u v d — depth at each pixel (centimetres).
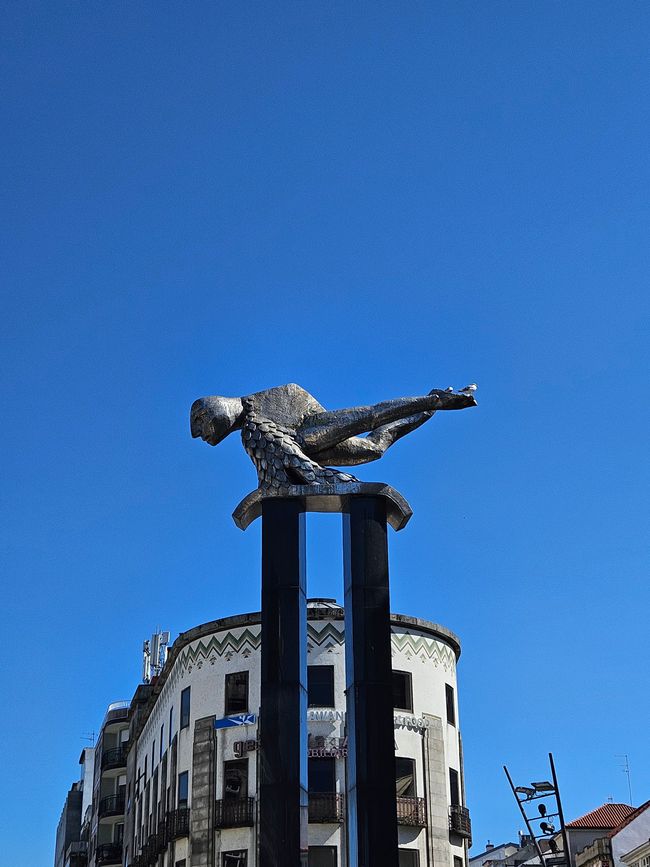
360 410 2339
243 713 4834
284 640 2119
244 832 4678
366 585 2161
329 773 4619
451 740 5016
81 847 9175
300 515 2220
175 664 5284
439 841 4691
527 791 3120
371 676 2106
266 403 2344
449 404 2373
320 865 4516
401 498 2231
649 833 6241
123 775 7319
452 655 5194
